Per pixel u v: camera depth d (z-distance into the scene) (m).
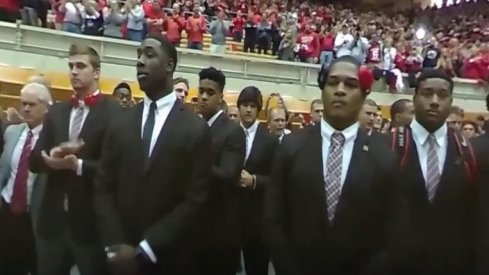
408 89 16.86
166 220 3.25
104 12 12.91
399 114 5.17
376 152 3.33
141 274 3.24
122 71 12.67
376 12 33.41
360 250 3.24
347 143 3.35
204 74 4.52
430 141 3.59
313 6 26.73
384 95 16.52
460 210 3.49
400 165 3.53
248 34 16.47
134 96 12.33
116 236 3.25
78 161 3.71
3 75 11.02
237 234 4.43
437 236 3.43
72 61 3.94
